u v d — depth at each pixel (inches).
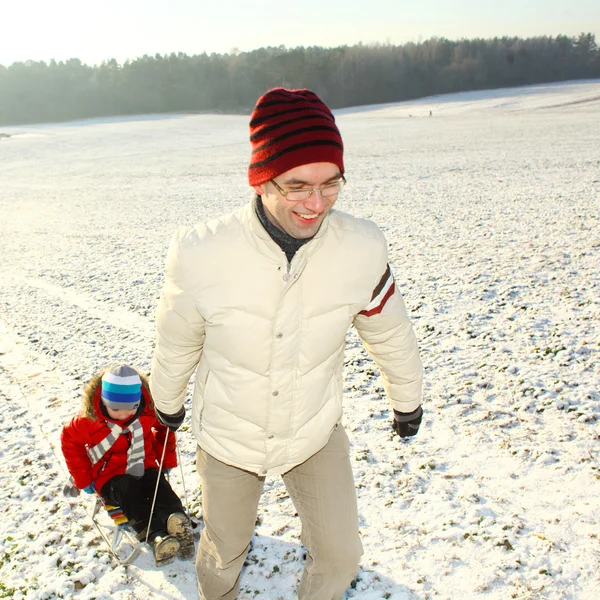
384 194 596.4
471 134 1267.2
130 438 117.0
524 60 4734.3
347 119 2549.2
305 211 66.5
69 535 124.8
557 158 755.4
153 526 109.1
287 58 4589.1
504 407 159.3
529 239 348.8
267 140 65.2
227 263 71.9
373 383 183.0
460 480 131.0
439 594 102.0
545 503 120.7
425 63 4672.7
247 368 75.5
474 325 220.7
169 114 4072.3
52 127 3080.7
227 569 89.1
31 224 613.9
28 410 189.8
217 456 81.2
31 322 287.0
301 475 83.7
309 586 87.8
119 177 992.2
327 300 74.5
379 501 126.5
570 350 189.3
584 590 99.8
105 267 392.5
